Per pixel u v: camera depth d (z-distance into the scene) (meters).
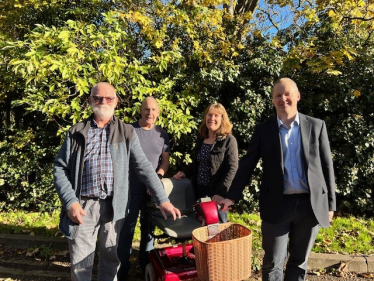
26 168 5.73
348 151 5.54
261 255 4.01
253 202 5.60
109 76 4.38
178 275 2.94
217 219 2.72
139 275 3.77
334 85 5.57
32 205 5.97
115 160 2.71
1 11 5.74
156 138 3.72
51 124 5.79
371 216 5.55
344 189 5.49
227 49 5.45
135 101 5.39
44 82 4.91
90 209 2.67
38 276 3.84
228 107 5.86
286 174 2.62
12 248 4.53
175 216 2.77
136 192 3.49
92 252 2.73
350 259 3.84
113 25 4.86
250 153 2.83
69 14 5.65
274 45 5.77
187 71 5.74
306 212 2.62
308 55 5.52
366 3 5.70
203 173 3.51
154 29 5.24
